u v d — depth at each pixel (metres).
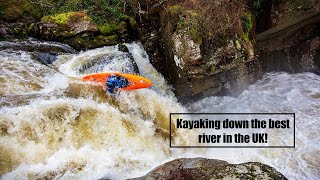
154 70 8.16
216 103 7.89
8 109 4.74
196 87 7.51
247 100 7.99
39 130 4.77
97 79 6.11
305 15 8.22
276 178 3.24
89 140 5.20
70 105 5.23
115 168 5.07
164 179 3.59
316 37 9.00
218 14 7.36
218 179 3.31
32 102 5.03
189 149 6.44
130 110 6.20
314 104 7.52
